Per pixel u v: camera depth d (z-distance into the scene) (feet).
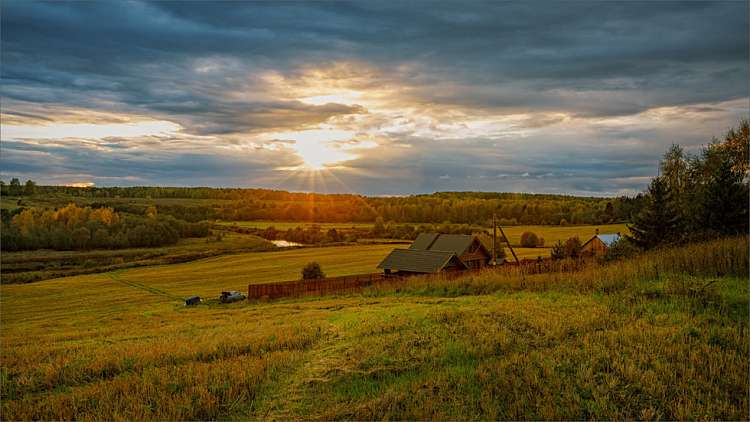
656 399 25.79
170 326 69.05
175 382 32.53
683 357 30.35
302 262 242.37
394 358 34.30
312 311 72.79
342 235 354.95
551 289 62.69
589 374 28.55
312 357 37.47
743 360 29.40
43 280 205.36
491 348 34.55
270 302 106.22
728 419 23.63
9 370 39.34
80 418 28.37
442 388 28.32
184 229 368.27
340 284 120.26
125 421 27.32
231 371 33.78
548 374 29.07
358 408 26.96
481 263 165.07
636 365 29.66
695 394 25.84
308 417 26.86
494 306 50.93
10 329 90.99
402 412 26.00
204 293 164.25
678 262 59.36
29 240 292.40
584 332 37.52
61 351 47.62
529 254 236.84
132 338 56.13
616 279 58.85
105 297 160.25
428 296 75.05
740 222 83.66
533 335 37.37
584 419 24.41
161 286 182.50
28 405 30.96
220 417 27.66
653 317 40.24
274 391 30.60
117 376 35.47
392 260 134.41
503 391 27.45
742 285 47.14
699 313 40.24
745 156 132.87
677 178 149.28
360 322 49.57
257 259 256.73
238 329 55.83
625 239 105.40
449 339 37.47
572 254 149.89
